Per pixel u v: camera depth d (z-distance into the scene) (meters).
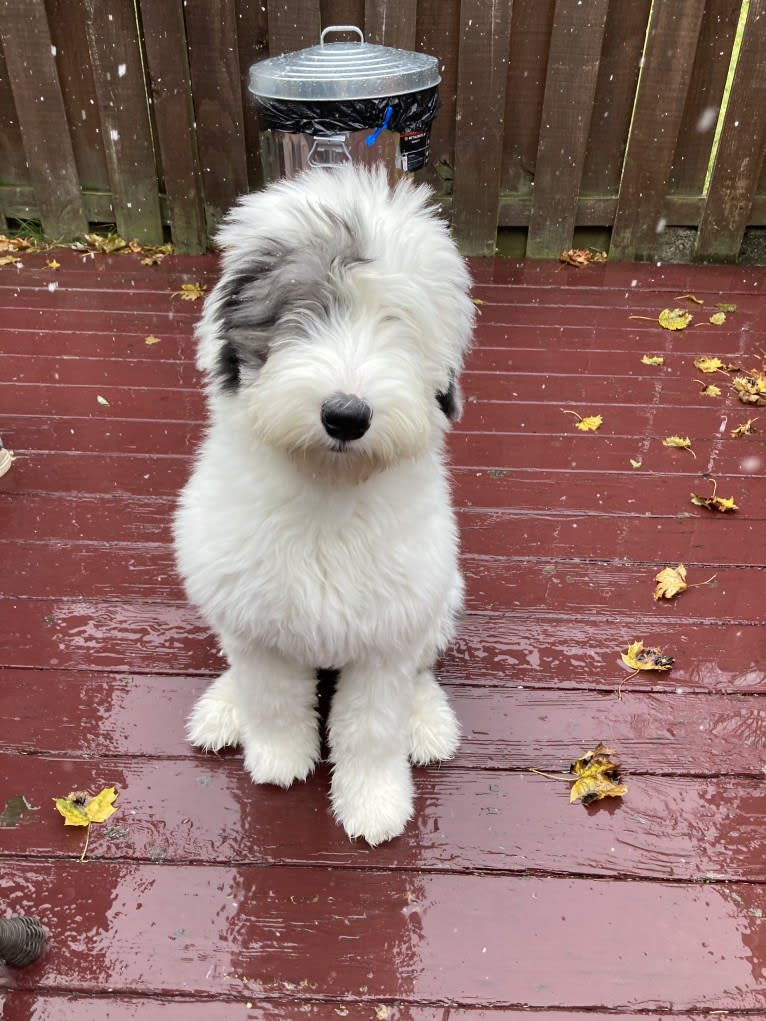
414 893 0.98
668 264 2.60
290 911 0.96
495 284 2.44
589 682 1.24
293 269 0.80
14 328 2.12
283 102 1.95
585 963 0.92
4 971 0.89
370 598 0.90
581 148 2.43
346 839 1.02
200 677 1.22
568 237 2.58
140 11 2.25
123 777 1.08
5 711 1.16
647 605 1.38
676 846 1.03
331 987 0.90
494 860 1.01
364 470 0.81
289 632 0.92
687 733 1.17
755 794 1.09
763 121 2.36
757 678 1.25
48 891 0.96
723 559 1.47
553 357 2.07
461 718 1.18
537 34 2.33
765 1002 0.89
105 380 1.92
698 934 0.95
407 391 0.79
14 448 1.68
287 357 0.78
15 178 2.60
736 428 1.82
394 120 1.98
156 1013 0.87
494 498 1.60
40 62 2.34
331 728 1.04
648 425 1.82
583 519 1.55
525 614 1.35
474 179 2.49
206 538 0.92
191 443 1.71
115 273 2.43
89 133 2.49
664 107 2.37
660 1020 0.88
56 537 1.47
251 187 2.57
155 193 2.52
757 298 2.38
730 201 2.49
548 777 1.10
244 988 0.89
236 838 1.02
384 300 0.79
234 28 2.27
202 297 2.29
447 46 2.37
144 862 1.00
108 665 1.24
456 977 0.91
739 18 2.34
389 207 0.87
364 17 2.33
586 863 1.01
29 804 1.05
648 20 2.29
